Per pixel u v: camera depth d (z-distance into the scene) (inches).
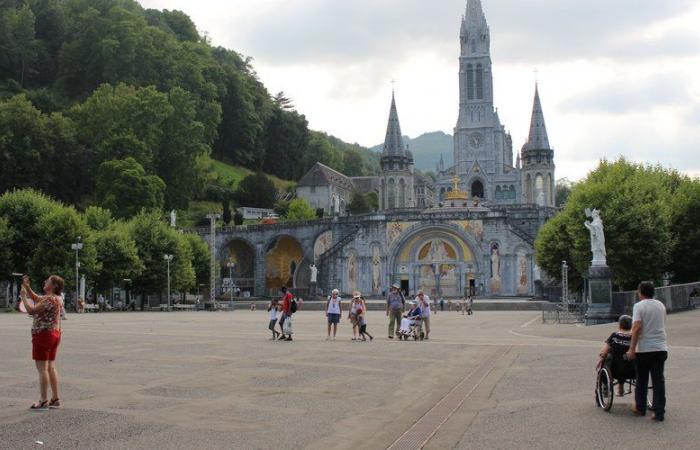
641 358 583.8
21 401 655.8
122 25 5905.5
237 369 881.5
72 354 1041.5
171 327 1758.1
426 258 4163.4
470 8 6712.6
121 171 4288.9
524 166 5600.4
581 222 2516.0
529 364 928.9
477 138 6624.0
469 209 4202.8
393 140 5880.9
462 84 6678.2
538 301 3464.6
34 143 4512.8
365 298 4077.3
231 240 4601.4
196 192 5398.6
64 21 6476.4
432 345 1227.9
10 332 1501.0
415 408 630.5
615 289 2657.5
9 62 5999.0
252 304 3440.0
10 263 2974.9
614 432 530.6
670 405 629.0
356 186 7721.5
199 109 6107.3
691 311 1609.3
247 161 7086.6
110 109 4832.7
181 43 6835.6
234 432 534.6
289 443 501.4
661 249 2427.4
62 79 6112.2
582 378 796.6
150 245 3462.1
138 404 642.2
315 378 807.7
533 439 510.9
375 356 1039.6
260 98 7475.4
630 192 2527.1
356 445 496.1
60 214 3014.3
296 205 5600.4
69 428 543.2
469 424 563.5
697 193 2655.0
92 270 3085.6
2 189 4372.5
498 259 4050.2
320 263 4264.3
